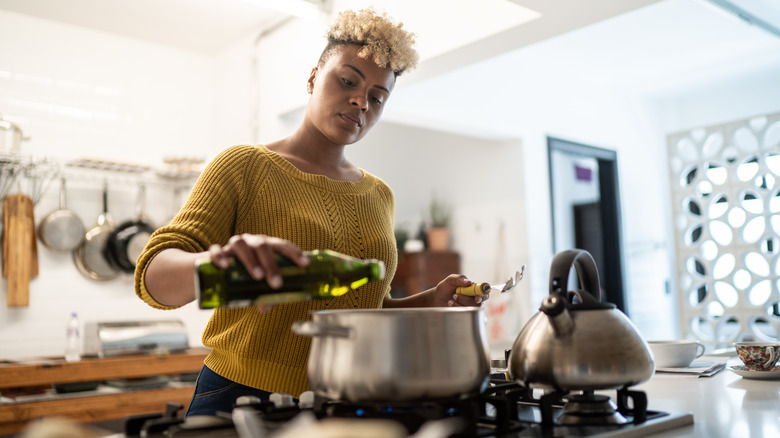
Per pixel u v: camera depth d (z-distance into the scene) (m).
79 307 3.61
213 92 4.25
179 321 3.60
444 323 0.79
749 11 2.95
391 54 1.23
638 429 0.82
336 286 0.89
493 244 5.02
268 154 1.25
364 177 1.42
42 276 3.51
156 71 4.03
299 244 1.20
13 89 3.52
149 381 3.29
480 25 2.64
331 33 1.26
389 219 1.41
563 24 2.51
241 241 0.75
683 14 4.07
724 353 2.14
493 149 5.06
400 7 2.97
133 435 0.82
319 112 1.26
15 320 3.41
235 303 0.83
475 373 0.80
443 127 4.50
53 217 3.51
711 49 4.68
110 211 3.77
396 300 1.36
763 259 4.72
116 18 3.64
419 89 4.17
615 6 2.34
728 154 5.50
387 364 0.77
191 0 3.40
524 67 4.87
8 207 3.38
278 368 1.17
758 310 4.55
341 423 0.60
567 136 5.12
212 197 1.13
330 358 0.80
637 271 5.51
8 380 2.91
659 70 5.13
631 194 5.58
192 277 0.88
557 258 0.90
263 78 3.73
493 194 5.05
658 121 5.95
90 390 3.14
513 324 4.77
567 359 0.83
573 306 0.87
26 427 2.88
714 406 1.06
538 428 0.83
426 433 0.70
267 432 0.76
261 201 1.21
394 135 6.08
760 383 1.36
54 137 3.62
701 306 4.86
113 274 3.72
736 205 4.68
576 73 5.19
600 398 0.90
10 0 3.38
